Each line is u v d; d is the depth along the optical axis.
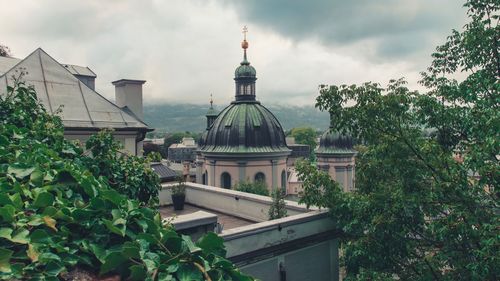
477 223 6.99
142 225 3.23
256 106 45.72
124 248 2.79
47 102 14.20
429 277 8.02
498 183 6.39
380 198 8.43
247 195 13.29
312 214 10.51
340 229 11.02
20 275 2.53
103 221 3.08
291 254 9.98
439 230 7.07
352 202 9.37
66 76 15.91
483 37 8.00
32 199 3.52
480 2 8.11
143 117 21.67
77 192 3.84
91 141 6.83
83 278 2.77
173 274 2.72
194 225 7.60
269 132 43.81
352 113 8.63
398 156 8.19
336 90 8.87
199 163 48.03
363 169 9.23
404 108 7.98
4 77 14.06
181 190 14.81
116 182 6.63
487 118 6.59
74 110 14.52
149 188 7.29
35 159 4.43
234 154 41.50
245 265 8.91
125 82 21.22
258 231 9.11
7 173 3.88
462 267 7.38
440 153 7.64
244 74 46.09
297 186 50.34
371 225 8.44
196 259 2.85
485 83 7.54
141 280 2.75
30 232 2.96
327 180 10.33
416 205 7.64
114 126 14.82
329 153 52.03
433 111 7.98
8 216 2.83
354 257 9.21
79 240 3.03
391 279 8.16
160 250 2.96
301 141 141.25
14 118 6.57
